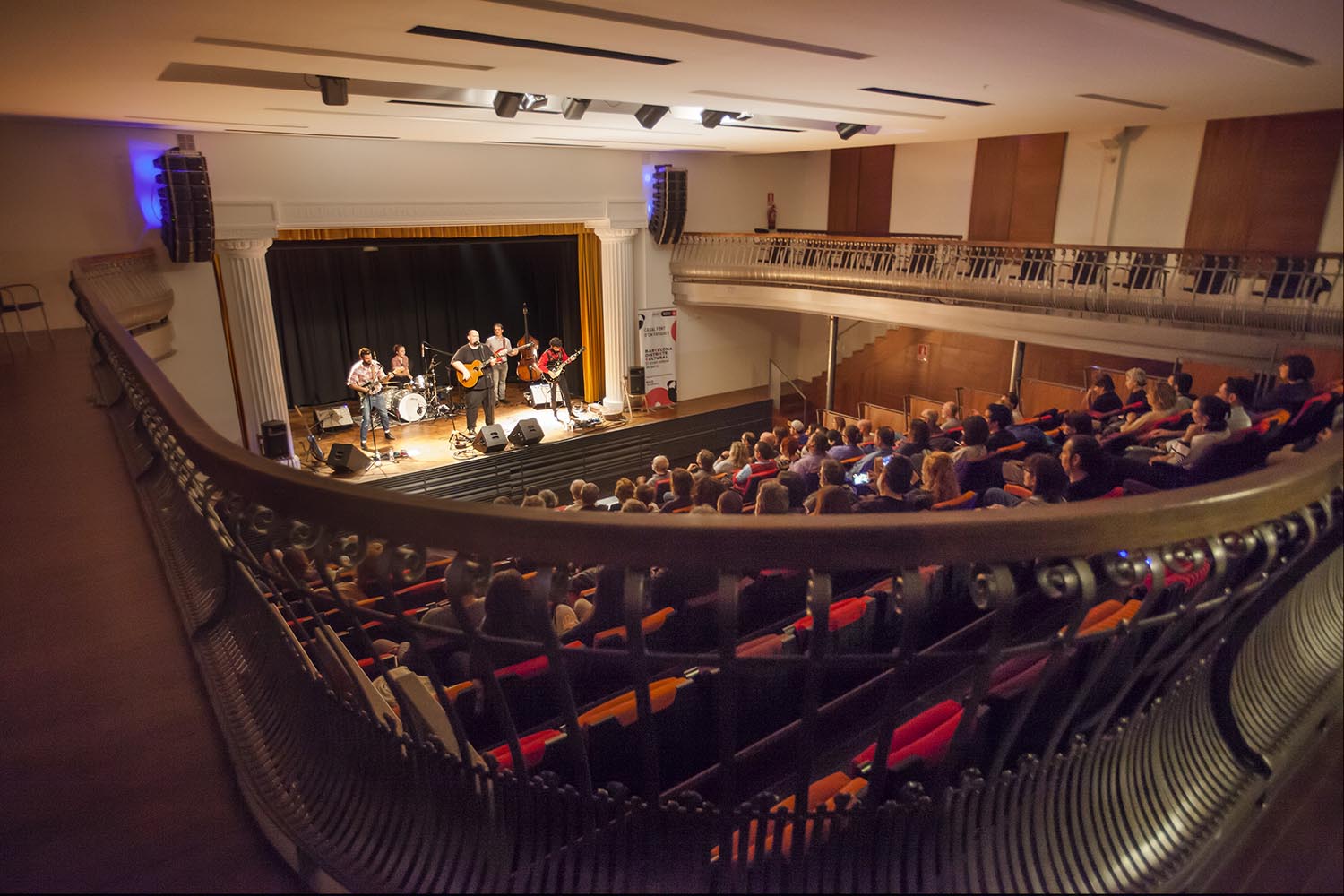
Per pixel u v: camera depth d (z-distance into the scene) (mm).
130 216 11180
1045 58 6395
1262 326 8922
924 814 1427
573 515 1233
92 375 6176
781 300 15031
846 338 17844
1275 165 11469
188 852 1611
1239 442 4242
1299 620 2078
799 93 8383
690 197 16531
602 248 15695
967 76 7270
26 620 2512
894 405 16891
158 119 9859
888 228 16969
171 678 2195
